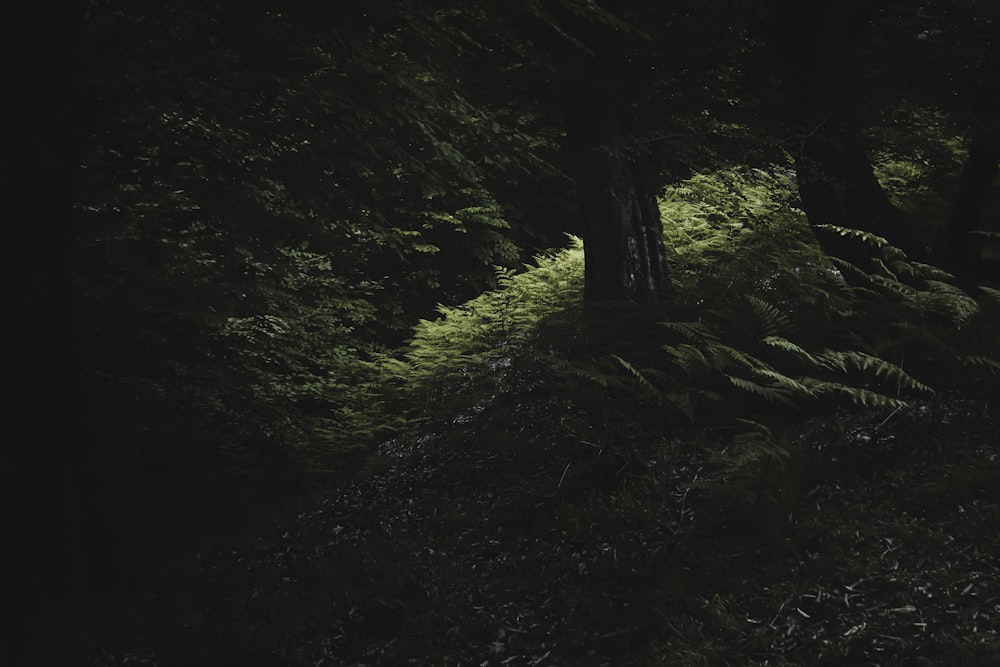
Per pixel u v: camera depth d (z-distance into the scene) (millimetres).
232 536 7895
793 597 4988
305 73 8000
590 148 9852
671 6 8742
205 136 8680
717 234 11164
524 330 11867
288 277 10672
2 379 6059
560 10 8828
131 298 9164
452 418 10164
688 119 9727
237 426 10656
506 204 16547
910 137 9422
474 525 6992
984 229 8523
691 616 5035
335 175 9375
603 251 10016
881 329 7422
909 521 5453
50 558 6215
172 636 5734
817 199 8234
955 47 9133
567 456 7832
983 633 4352
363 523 7586
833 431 6629
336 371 13055
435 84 8906
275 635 5574
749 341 8492
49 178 6023
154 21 7293
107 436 8734
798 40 8109
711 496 6281
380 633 5449
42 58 5902
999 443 6012
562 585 5719
